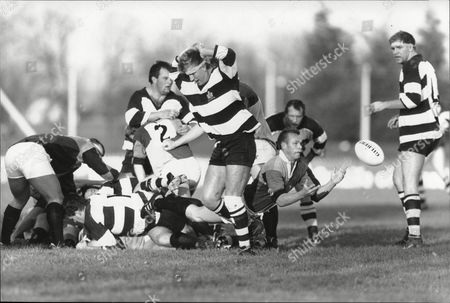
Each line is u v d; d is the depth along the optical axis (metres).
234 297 22.16
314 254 30.73
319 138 38.34
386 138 154.38
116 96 137.50
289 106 37.16
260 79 156.88
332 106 159.12
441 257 30.48
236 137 28.83
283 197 31.20
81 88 126.81
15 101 101.69
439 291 24.36
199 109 28.92
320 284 24.42
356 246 35.34
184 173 34.75
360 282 25.06
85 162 33.28
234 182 28.94
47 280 23.75
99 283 23.55
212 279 24.55
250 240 32.38
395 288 24.45
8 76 100.38
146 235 32.19
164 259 28.00
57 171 32.94
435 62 123.38
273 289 23.47
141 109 37.09
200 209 31.67
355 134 159.00
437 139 34.00
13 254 27.86
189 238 31.52
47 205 31.16
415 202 34.00
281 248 33.56
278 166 31.55
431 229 44.78
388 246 34.03
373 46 152.00
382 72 152.25
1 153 83.62
